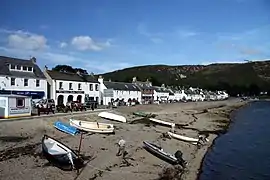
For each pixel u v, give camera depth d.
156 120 44.53
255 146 35.28
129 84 92.31
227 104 121.69
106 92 74.31
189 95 139.62
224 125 52.97
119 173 20.23
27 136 26.53
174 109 73.31
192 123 50.66
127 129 36.75
